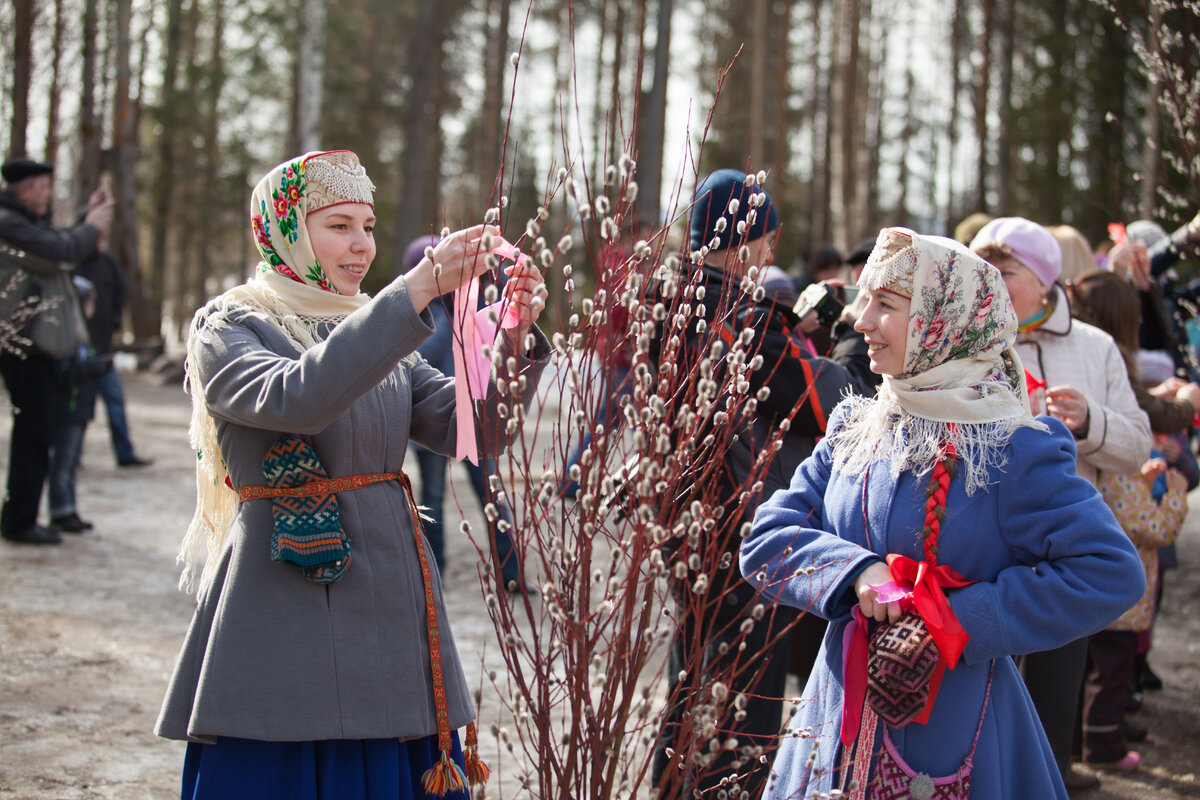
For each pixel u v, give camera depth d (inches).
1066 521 72.1
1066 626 70.6
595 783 70.8
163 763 128.5
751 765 100.7
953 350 76.4
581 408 68.9
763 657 102.9
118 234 727.7
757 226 106.6
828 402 103.2
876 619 74.2
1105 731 137.5
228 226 1070.4
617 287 72.0
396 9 1005.8
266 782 77.3
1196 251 166.2
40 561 218.1
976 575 74.5
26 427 227.8
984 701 74.6
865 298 114.0
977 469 74.3
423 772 83.8
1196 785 133.2
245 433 80.8
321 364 73.8
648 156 462.9
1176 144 170.2
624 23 827.4
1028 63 789.2
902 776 73.5
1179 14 162.6
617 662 71.0
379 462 83.4
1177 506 145.5
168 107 838.5
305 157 84.8
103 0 695.7
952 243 76.4
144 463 343.3
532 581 211.0
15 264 216.4
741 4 983.6
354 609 79.0
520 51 71.2
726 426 74.6
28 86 624.4
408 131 796.6
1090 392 122.3
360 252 85.9
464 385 80.3
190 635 80.5
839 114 728.3
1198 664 184.2
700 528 69.5
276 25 816.3
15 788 118.7
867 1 863.7
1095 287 139.7
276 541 77.5
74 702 145.9
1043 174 692.1
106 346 329.1
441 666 82.9
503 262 79.4
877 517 77.2
